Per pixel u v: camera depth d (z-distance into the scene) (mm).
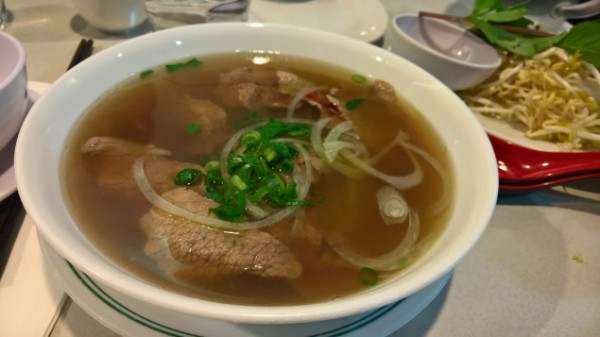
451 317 185
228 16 321
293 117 234
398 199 201
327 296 163
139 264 163
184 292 158
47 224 133
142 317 144
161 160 200
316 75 258
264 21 340
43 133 171
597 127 281
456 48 323
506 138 272
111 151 196
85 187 183
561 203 247
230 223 175
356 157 218
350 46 255
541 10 400
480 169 180
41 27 325
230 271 167
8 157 198
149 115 223
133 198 182
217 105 236
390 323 154
